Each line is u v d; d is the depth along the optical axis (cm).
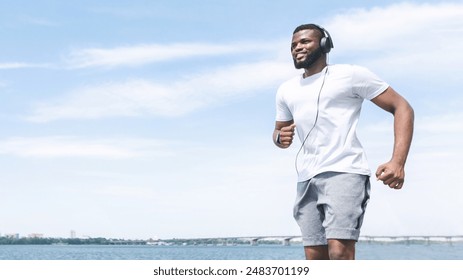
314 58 331
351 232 310
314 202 335
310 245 339
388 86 321
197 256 8550
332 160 319
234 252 9294
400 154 309
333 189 314
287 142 347
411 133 315
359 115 331
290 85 346
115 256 9119
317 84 328
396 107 320
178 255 9106
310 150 333
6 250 11012
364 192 317
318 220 334
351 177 314
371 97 323
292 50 338
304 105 331
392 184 308
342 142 319
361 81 318
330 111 322
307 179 332
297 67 336
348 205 310
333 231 311
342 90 320
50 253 10069
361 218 315
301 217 341
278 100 361
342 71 321
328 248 324
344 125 320
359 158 321
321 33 334
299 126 336
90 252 10519
